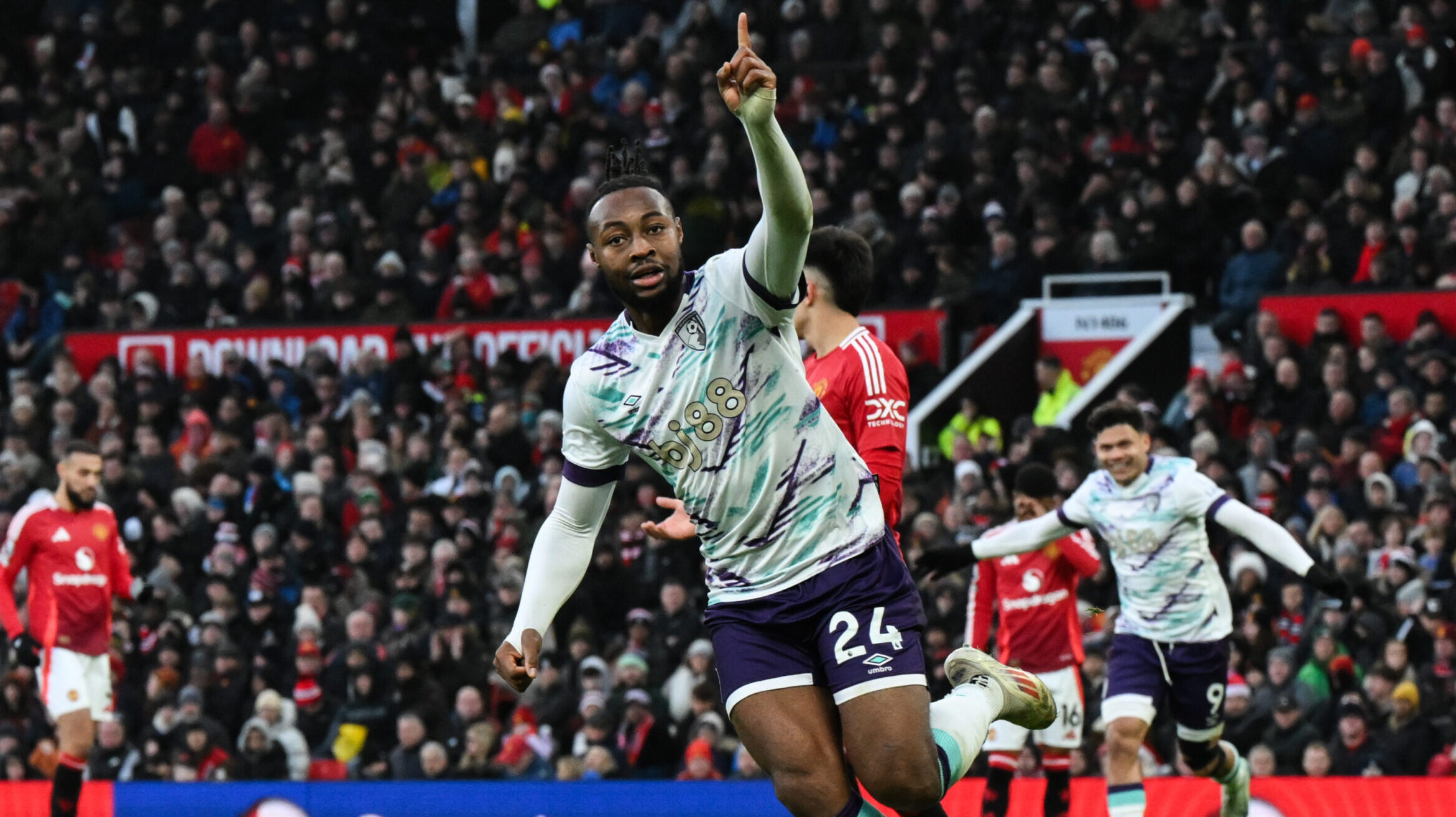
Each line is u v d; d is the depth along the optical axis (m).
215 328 31.14
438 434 27.45
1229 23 32.25
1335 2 32.41
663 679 21.02
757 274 8.02
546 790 15.95
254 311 31.48
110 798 16.55
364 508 24.53
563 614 22.39
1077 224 29.64
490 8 38.78
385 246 32.22
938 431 26.80
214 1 38.03
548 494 24.80
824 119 32.09
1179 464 13.51
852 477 8.45
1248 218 28.78
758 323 8.13
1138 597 13.59
